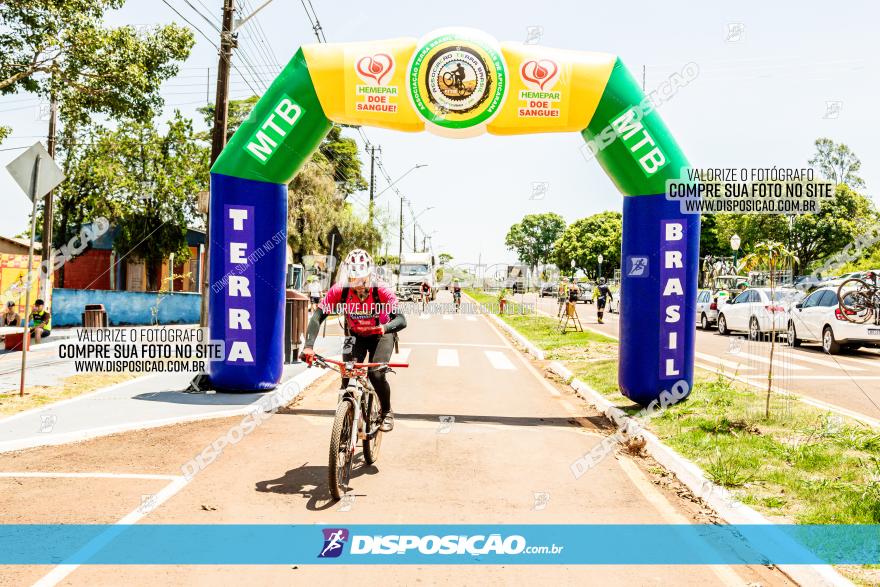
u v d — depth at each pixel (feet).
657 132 30.04
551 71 30.48
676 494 18.61
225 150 31.48
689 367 30.12
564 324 83.30
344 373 18.84
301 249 124.36
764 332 64.03
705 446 22.22
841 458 20.65
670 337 29.78
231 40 39.29
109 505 16.35
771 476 18.85
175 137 110.73
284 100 30.91
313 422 27.17
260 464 20.53
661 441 23.52
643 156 29.99
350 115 31.42
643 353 29.94
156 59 60.75
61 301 70.95
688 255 29.94
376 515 16.17
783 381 38.91
